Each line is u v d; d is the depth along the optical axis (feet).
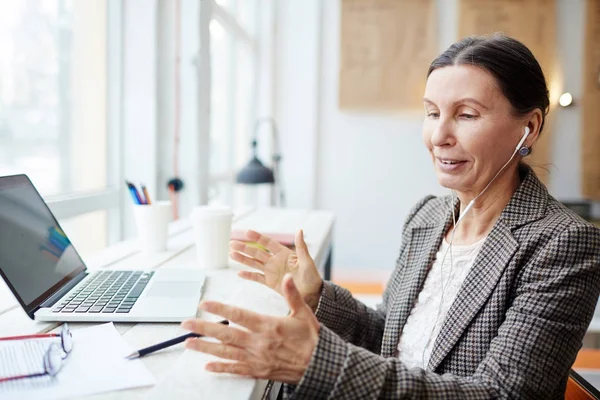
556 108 12.34
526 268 2.84
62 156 5.50
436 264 3.51
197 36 7.23
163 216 4.53
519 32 12.17
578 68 12.28
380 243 13.14
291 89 12.99
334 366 2.23
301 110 12.98
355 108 12.75
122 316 2.77
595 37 12.08
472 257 3.29
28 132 4.91
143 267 4.00
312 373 2.20
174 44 6.83
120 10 6.31
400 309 3.53
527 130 3.12
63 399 1.94
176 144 7.00
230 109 12.00
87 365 2.23
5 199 2.95
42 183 5.18
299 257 3.42
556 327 2.62
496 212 3.28
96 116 6.15
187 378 2.16
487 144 3.06
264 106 12.89
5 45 4.53
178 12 6.86
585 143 12.25
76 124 5.74
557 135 12.41
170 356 2.38
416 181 12.93
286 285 2.26
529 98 3.04
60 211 4.98
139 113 6.49
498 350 2.63
